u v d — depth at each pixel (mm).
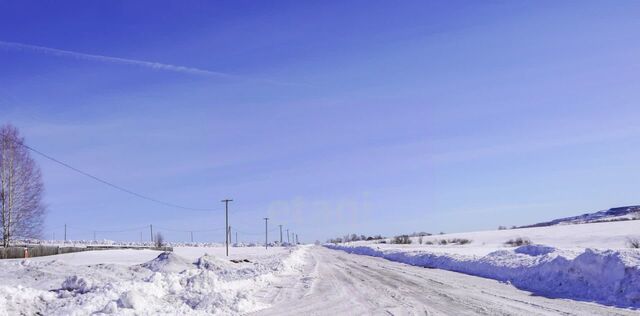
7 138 43594
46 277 25578
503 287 19828
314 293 19703
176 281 19156
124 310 13250
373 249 69562
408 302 16062
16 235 43625
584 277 17891
